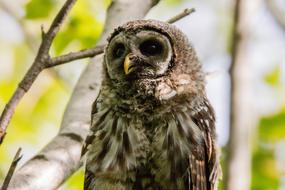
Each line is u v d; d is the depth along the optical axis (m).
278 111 17.20
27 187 10.96
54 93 17.41
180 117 11.50
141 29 11.84
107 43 11.99
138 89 11.62
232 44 14.11
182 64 11.75
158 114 11.52
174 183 11.48
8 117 9.56
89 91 12.61
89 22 16.02
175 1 19.77
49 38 10.13
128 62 11.62
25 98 17.16
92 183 11.59
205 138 11.55
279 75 18.34
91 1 16.23
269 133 16.89
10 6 18.22
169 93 11.57
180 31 11.98
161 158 11.41
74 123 12.15
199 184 11.48
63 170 11.47
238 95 13.62
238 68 13.80
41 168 11.28
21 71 17.78
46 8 15.85
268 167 16.56
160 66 11.73
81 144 11.89
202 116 11.62
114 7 13.30
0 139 9.36
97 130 11.65
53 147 11.70
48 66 10.14
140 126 11.52
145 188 11.55
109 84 11.85
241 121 13.42
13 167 9.08
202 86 11.82
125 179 11.51
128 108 11.59
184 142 11.43
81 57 10.47
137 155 11.46
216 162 11.77
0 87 17.36
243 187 12.93
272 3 18.14
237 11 14.39
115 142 11.54
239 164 13.05
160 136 11.44
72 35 15.95
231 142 13.27
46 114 17.23
